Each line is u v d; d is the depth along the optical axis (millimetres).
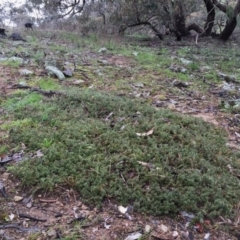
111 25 12805
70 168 2631
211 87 5609
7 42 8531
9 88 4340
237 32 13898
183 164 2764
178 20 12539
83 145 2904
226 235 2211
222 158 2969
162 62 7285
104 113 3605
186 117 3686
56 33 11805
